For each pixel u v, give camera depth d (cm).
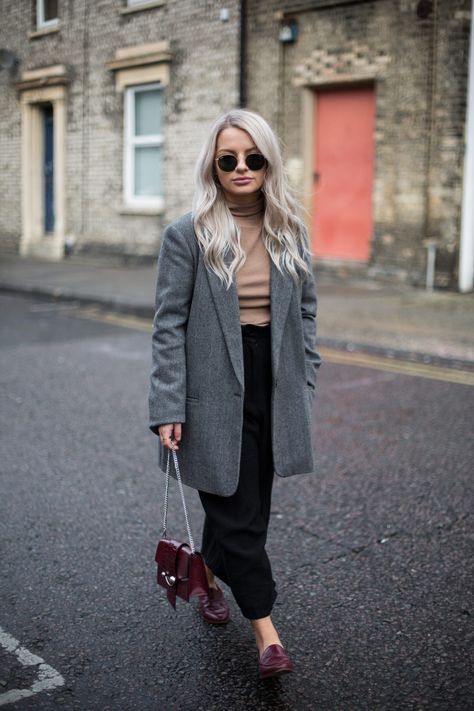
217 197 258
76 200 1622
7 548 360
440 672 268
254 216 264
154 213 1458
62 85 1605
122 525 388
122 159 1511
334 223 1225
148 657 276
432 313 949
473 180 1072
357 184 1188
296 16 1202
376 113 1126
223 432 254
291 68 1221
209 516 267
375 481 446
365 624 298
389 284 1147
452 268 1086
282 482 446
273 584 265
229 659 276
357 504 414
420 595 320
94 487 438
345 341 805
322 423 555
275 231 260
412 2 1064
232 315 252
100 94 1535
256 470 264
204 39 1326
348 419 564
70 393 638
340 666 272
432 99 1066
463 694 256
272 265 258
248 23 1264
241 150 252
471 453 492
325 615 304
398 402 607
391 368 722
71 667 269
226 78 1302
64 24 1592
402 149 1106
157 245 1470
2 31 1761
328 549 361
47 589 323
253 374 260
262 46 1250
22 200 1748
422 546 364
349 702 252
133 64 1438
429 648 282
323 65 1177
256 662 275
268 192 257
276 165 257
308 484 442
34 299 1183
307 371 271
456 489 434
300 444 264
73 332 903
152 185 1491
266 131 254
